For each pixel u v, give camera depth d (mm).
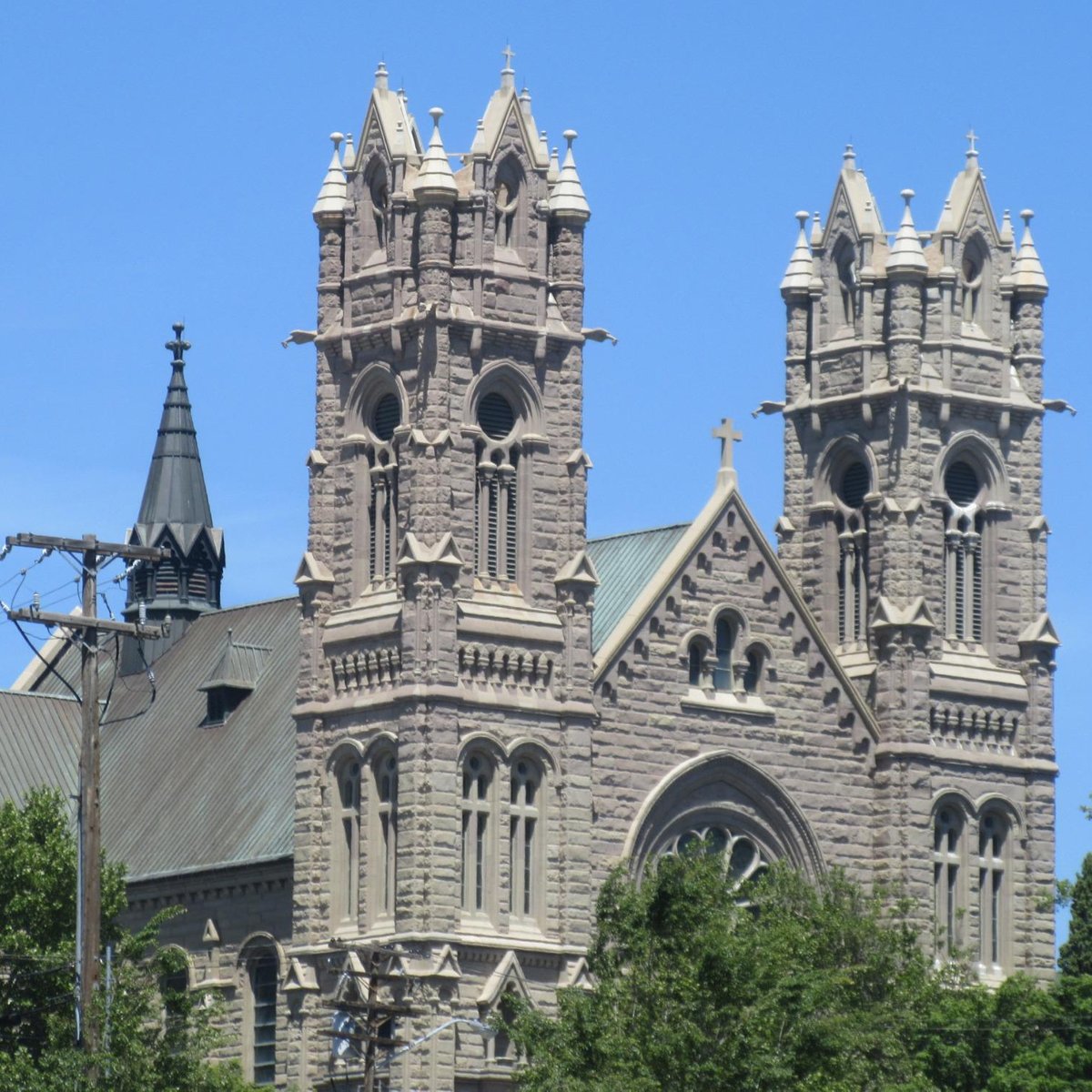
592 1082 171875
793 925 193750
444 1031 197125
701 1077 173125
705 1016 175125
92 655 169000
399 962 195125
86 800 169000
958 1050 198875
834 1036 177250
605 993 178125
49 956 194500
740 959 176250
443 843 198875
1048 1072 194875
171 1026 184000
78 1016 173625
